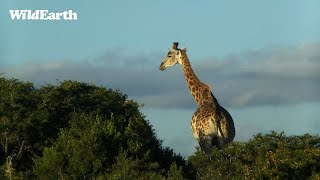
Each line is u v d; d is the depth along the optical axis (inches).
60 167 1883.6
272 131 1686.8
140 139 2028.8
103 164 1907.0
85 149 1895.9
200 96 2014.0
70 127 2121.1
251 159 1659.7
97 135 1924.2
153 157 2039.9
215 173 1680.6
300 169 1600.6
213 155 1733.5
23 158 2082.9
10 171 1863.9
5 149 2069.4
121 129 2070.6
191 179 1841.8
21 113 2128.4
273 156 1596.9
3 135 2078.0
